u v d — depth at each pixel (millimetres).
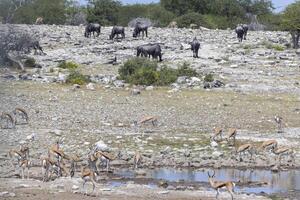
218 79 102688
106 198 45000
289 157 59875
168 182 51375
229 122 74875
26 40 118875
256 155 60406
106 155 54969
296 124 75000
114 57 120000
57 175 51656
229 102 85750
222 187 47531
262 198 47031
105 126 71062
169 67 106875
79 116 75312
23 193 45469
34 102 81812
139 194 46688
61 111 77500
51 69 107125
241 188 50656
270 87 98000
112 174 53781
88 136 65875
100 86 94375
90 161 52969
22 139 63875
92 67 111500
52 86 93375
